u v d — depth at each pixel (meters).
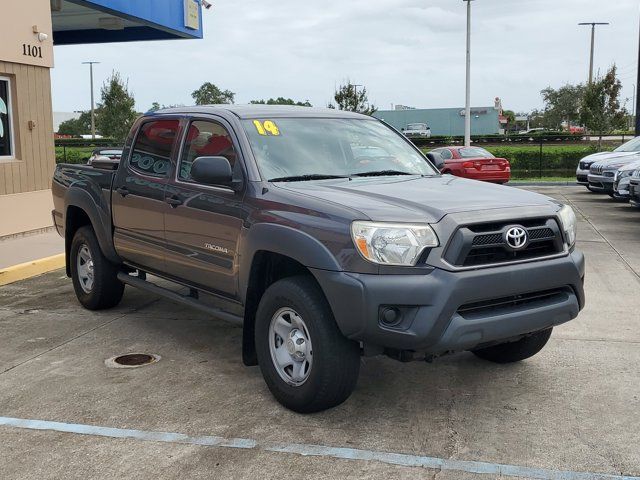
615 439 3.93
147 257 5.84
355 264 3.83
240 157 4.77
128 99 44.06
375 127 5.78
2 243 10.69
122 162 6.12
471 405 4.45
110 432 4.09
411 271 3.78
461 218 3.88
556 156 27.97
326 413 4.33
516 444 3.88
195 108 5.55
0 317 6.72
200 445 3.90
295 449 3.84
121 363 5.33
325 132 5.31
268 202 4.43
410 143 5.87
